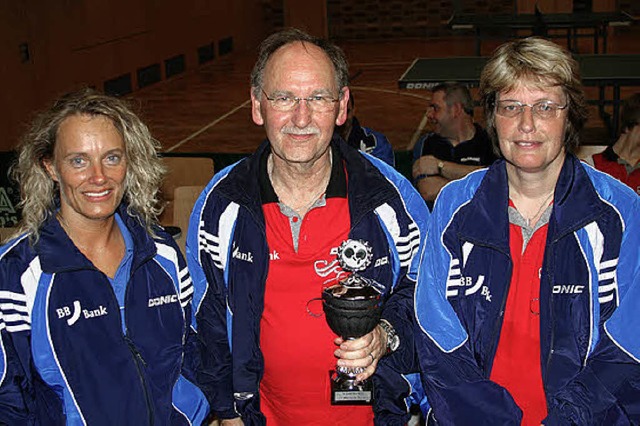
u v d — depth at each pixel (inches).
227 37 749.9
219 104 536.1
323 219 91.8
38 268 83.4
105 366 85.8
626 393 82.9
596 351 83.9
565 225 83.1
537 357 85.9
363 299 84.2
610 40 713.0
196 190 171.6
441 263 87.8
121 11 553.9
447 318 87.3
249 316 92.6
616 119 372.5
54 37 470.0
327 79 86.4
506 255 85.0
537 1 659.4
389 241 92.9
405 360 93.7
